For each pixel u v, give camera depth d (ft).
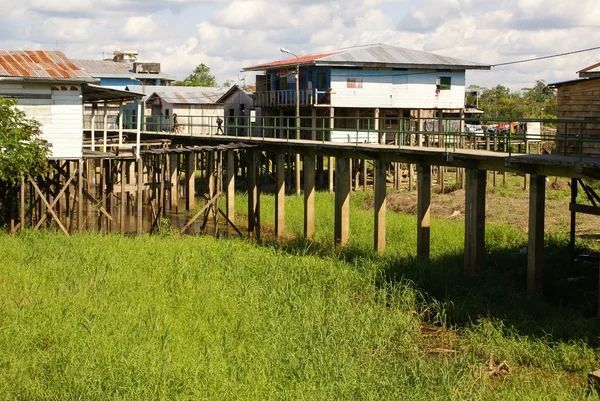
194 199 121.39
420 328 53.06
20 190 79.66
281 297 56.90
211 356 43.42
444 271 65.92
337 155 84.02
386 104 139.03
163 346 44.65
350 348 47.14
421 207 73.10
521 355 47.09
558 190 111.86
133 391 38.32
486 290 60.90
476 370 44.45
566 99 67.82
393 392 40.27
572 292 62.08
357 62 134.31
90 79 81.56
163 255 69.36
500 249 77.61
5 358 42.32
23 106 81.00
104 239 77.41
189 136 123.24
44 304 52.16
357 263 68.13
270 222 102.68
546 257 72.74
